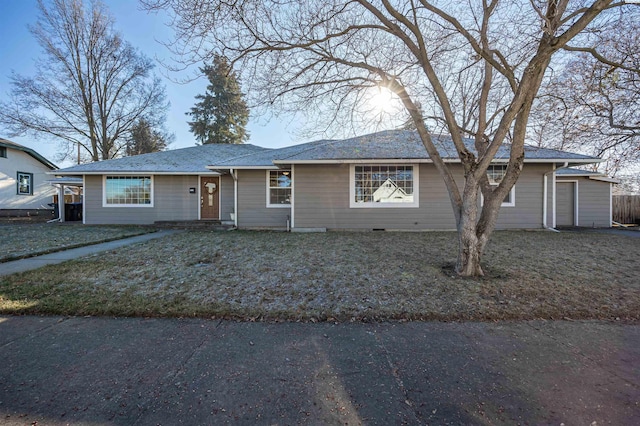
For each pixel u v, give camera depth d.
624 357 2.61
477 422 1.84
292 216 11.23
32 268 5.24
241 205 12.34
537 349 2.74
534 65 4.32
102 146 24.08
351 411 1.94
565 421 1.85
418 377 2.31
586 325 3.24
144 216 13.66
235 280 4.64
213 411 1.93
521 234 9.88
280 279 4.70
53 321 3.27
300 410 1.94
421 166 11.16
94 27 22.41
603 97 10.92
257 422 1.84
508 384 2.22
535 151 10.19
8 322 3.23
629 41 7.78
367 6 5.24
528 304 3.74
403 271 5.12
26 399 2.02
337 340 2.90
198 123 29.33
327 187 11.22
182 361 2.51
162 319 3.36
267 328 3.15
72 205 16.34
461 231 4.94
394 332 3.08
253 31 5.70
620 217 16.23
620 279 4.69
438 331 3.10
